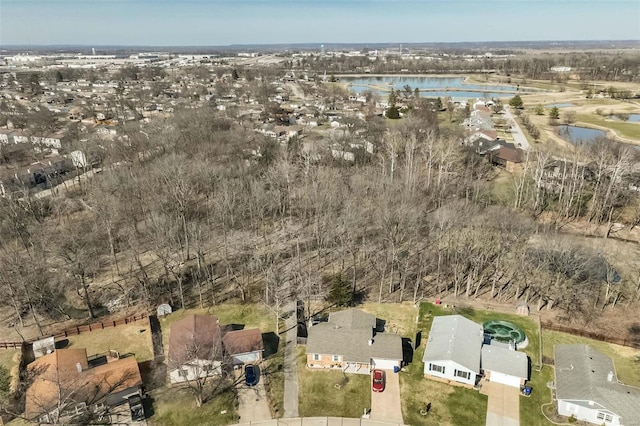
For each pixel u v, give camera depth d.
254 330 56.06
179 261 75.75
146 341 58.56
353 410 47.09
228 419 46.09
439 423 45.53
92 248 77.50
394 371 52.09
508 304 65.88
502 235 73.75
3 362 54.09
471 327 56.06
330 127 171.38
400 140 124.12
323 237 80.12
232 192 89.56
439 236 74.81
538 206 97.88
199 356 50.34
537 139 145.25
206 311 64.81
